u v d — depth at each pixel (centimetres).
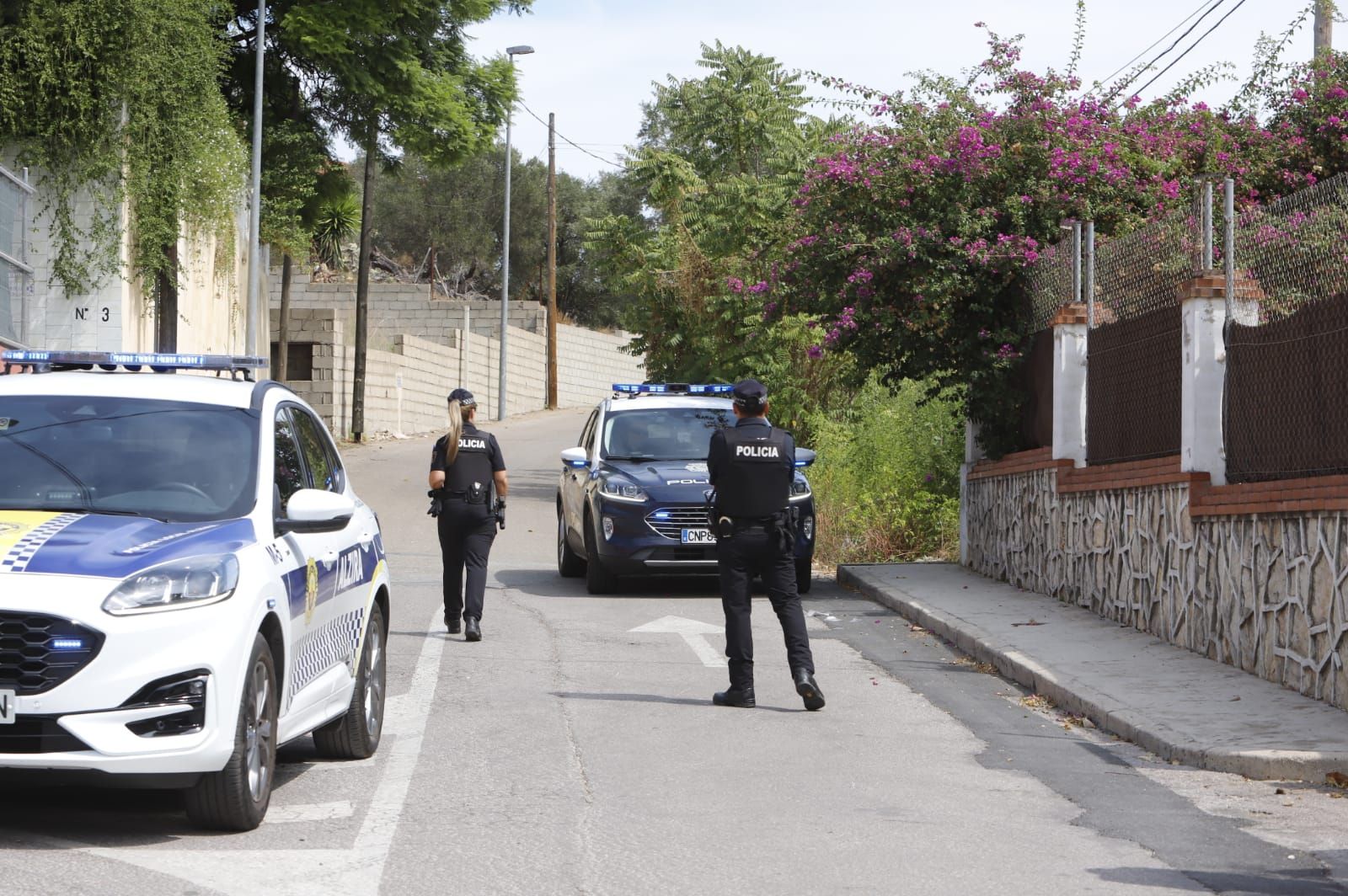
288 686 713
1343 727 938
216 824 667
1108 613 1432
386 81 3512
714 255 3088
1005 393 1767
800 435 2888
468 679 1127
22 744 610
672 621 1463
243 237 3541
